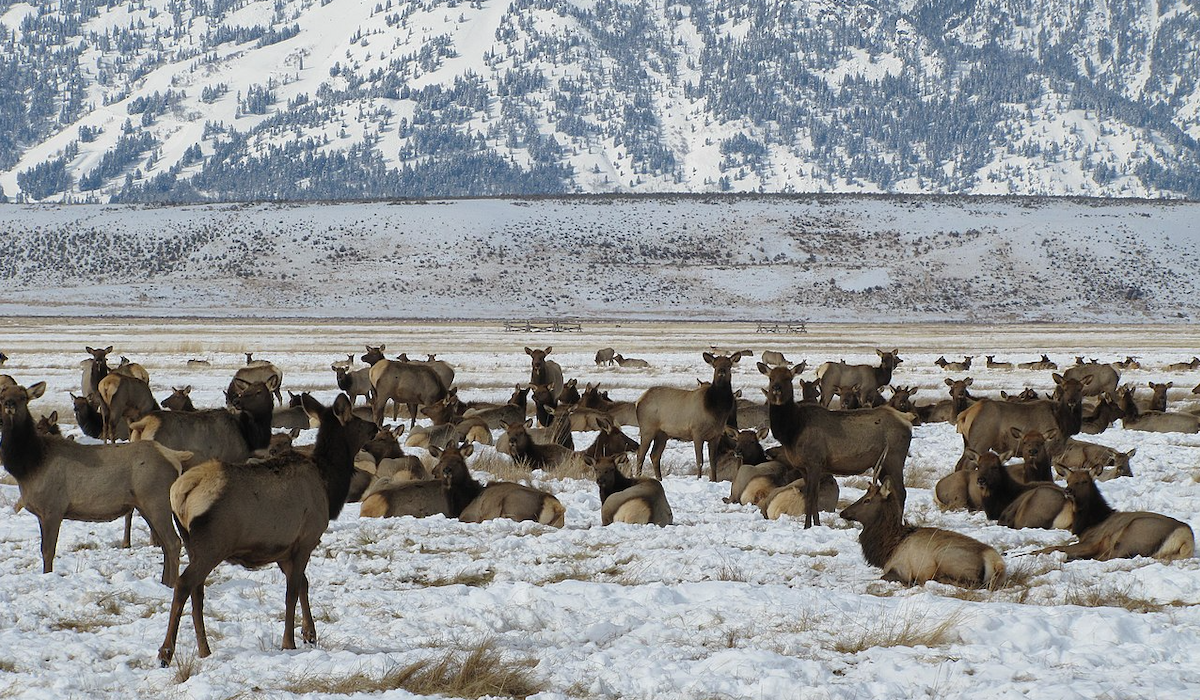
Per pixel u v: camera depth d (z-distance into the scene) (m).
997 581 44.25
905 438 59.97
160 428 58.22
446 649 35.47
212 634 37.38
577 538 53.62
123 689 31.94
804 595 42.12
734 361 74.31
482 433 93.81
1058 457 80.38
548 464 79.88
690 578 46.38
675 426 75.62
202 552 32.91
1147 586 44.16
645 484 60.22
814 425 59.62
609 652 35.31
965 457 73.12
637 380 165.12
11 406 44.38
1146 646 35.78
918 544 45.88
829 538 54.31
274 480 34.41
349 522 56.94
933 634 36.53
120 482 45.28
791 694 31.03
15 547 51.56
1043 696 30.39
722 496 69.62
